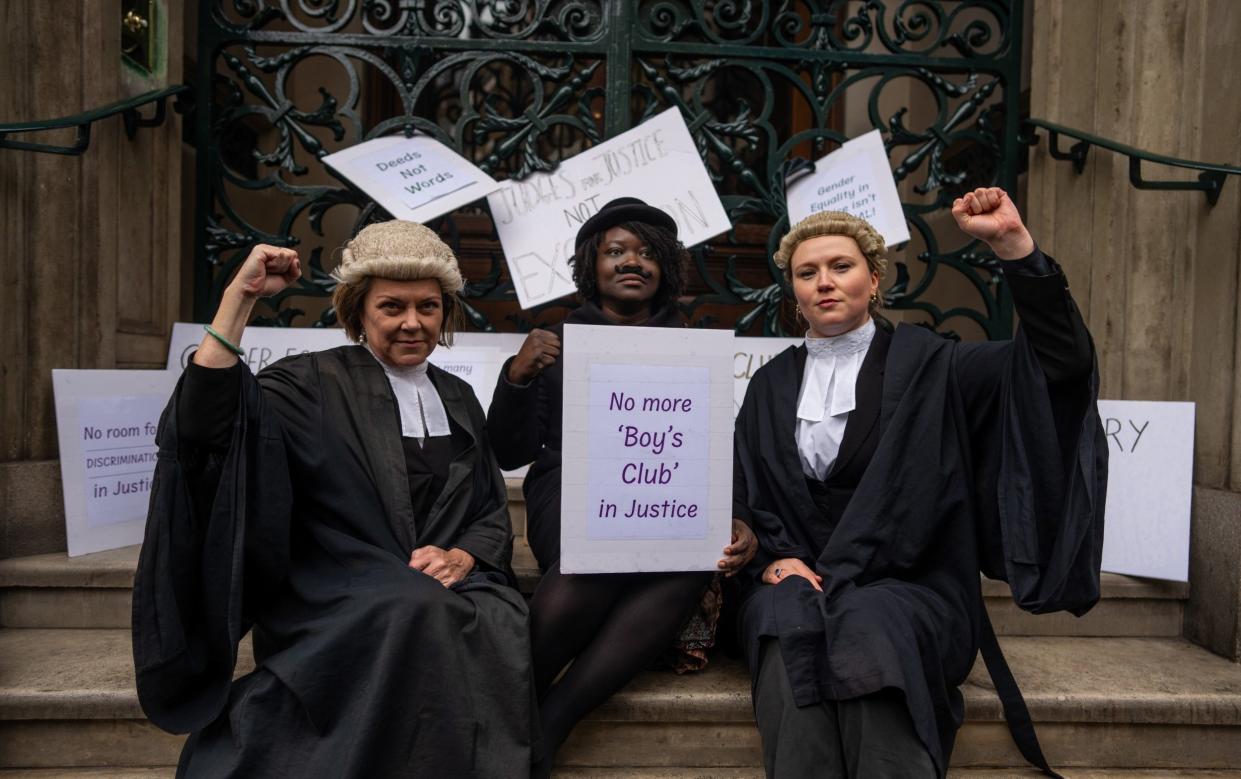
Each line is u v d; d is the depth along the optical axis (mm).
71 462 2047
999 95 3057
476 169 2562
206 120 2621
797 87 2742
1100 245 2410
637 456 1577
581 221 2625
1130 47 2305
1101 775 1665
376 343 1584
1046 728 1690
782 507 1750
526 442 1830
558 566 1653
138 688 1352
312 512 1518
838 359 1746
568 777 1617
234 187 3045
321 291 2650
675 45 2717
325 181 3447
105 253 2289
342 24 2633
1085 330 1478
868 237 1701
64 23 2174
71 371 2049
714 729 1663
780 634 1447
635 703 1630
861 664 1359
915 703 1342
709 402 1609
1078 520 1493
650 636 1582
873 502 1595
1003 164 2736
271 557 1422
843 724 1381
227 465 1362
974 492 1676
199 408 1328
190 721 1370
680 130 2668
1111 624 2076
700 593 1675
